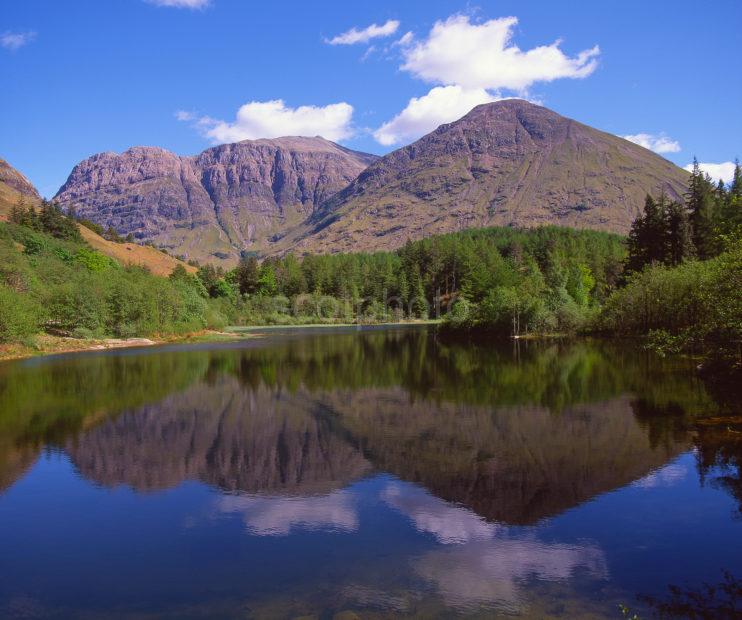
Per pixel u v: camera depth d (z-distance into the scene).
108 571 10.24
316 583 9.59
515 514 12.49
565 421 20.61
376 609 8.70
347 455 17.44
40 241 93.44
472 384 30.31
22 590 9.61
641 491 13.55
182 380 33.78
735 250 21.28
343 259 165.25
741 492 13.32
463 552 10.69
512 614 8.48
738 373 25.58
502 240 156.00
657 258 69.06
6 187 174.12
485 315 66.12
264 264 160.12
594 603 8.77
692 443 17.11
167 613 8.75
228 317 114.00
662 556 10.34
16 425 22.12
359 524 12.16
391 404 25.31
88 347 57.53
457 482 14.63
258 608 8.80
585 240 135.62
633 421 20.09
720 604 8.66
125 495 14.33
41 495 14.37
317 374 36.00
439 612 8.57
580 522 11.95
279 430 20.89
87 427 21.69
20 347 50.22
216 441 19.47
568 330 61.34
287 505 13.42
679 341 25.30
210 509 13.25
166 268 153.38
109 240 161.38
